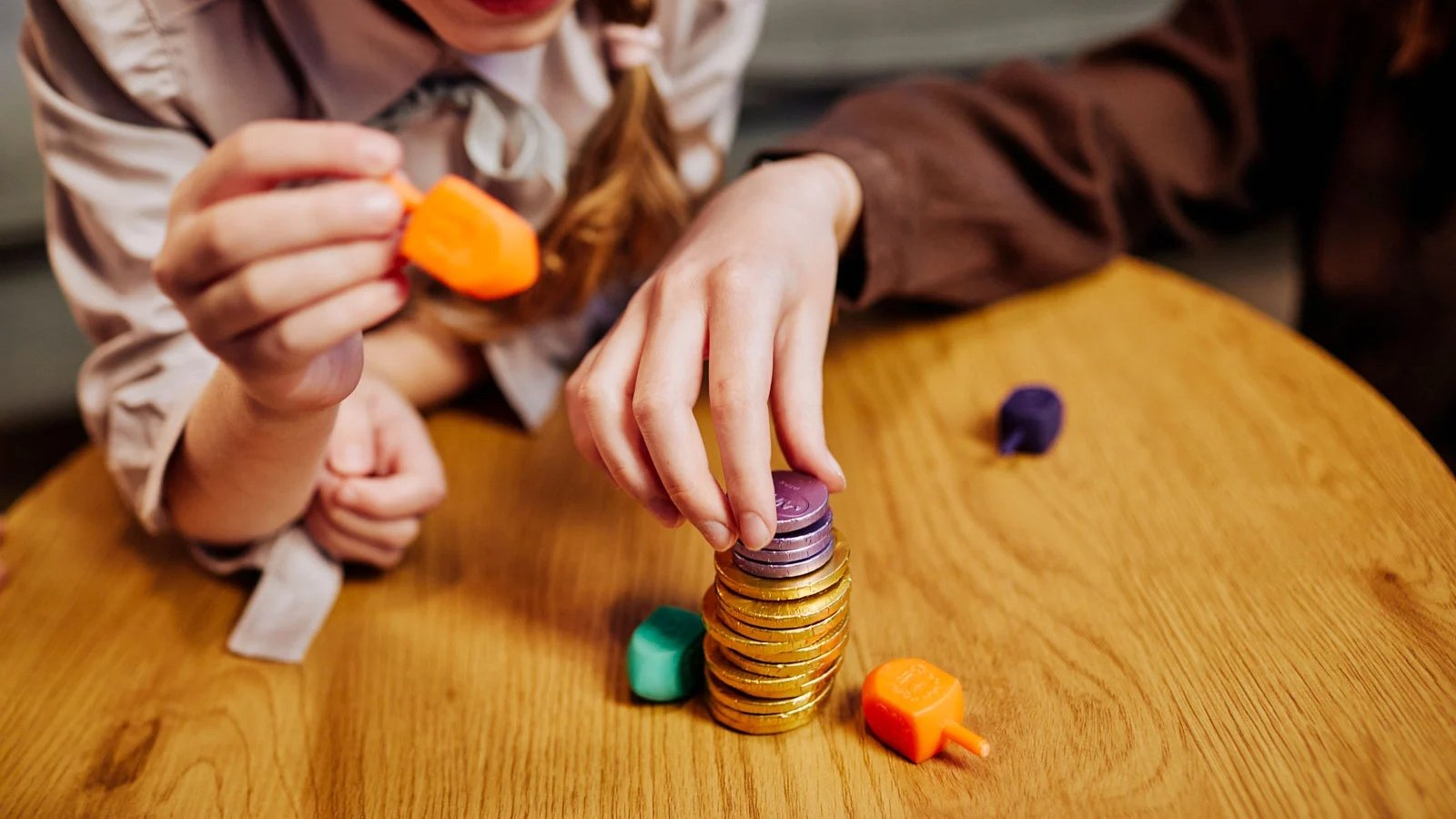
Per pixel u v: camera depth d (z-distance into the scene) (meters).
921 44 1.23
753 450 0.46
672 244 0.71
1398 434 0.59
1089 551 0.54
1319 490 0.56
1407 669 0.48
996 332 0.68
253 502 0.53
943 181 0.66
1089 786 0.45
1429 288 0.75
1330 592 0.52
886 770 0.47
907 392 0.64
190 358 0.56
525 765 0.48
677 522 0.48
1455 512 0.54
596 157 0.67
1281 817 0.44
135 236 0.56
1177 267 1.30
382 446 0.57
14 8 1.03
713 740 0.48
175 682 0.52
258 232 0.42
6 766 0.49
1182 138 0.75
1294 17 0.76
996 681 0.49
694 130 0.73
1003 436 0.60
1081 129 0.69
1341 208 0.77
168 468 0.55
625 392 0.49
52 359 1.13
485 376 0.68
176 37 0.56
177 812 0.47
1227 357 0.65
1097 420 0.61
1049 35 1.25
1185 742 0.47
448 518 0.59
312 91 0.60
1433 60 0.72
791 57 1.23
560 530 0.58
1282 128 0.79
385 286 0.44
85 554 0.59
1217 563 0.53
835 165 0.62
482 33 0.52
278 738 0.49
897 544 0.55
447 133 0.63
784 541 0.46
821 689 0.48
